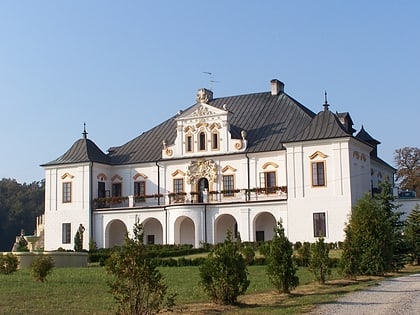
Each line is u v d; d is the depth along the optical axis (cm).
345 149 5988
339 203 5947
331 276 3803
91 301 2550
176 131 7550
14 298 2658
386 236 3925
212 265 2500
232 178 6756
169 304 2114
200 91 7044
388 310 2156
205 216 6569
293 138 6231
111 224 7188
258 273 4059
